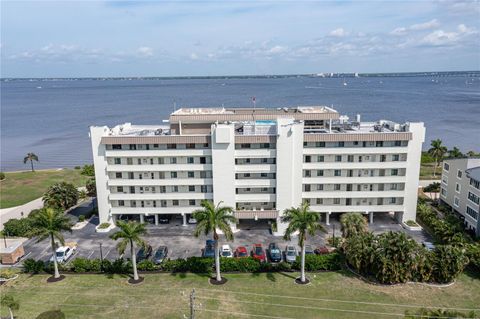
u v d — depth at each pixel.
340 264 68.31
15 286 63.91
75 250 77.38
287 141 79.50
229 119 88.56
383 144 82.44
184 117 87.19
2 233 85.31
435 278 62.31
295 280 64.25
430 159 145.62
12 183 128.62
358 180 84.06
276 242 79.44
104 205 87.06
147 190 85.81
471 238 75.50
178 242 80.25
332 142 82.06
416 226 84.31
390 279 61.28
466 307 56.03
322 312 55.59
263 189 83.62
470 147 177.12
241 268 66.94
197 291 61.47
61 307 57.66
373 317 54.19
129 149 83.38
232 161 81.00
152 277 66.06
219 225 60.97
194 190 85.31
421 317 49.19
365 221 71.44
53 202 95.44
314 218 61.31
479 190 77.56
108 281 65.06
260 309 56.53
